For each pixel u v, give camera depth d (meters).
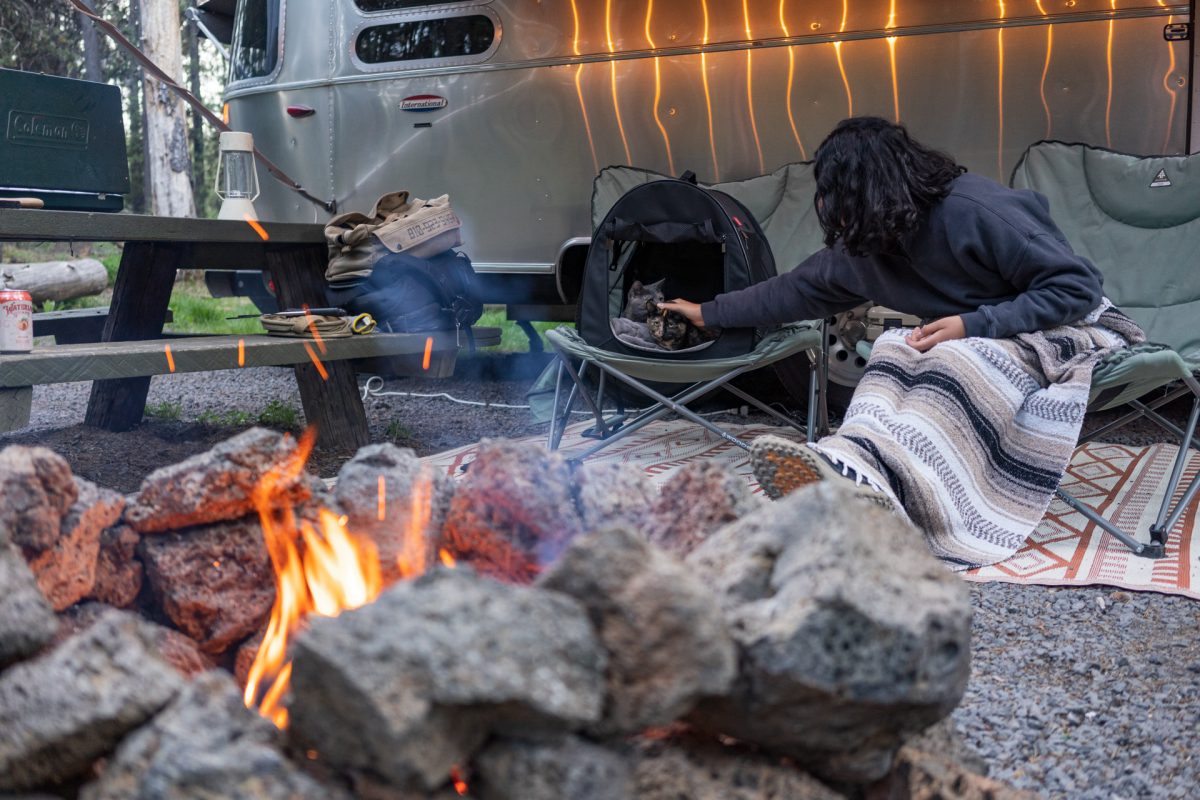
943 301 3.13
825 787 1.26
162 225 3.58
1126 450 4.22
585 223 5.00
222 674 1.17
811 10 4.52
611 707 1.13
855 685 1.15
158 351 3.16
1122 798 1.67
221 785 1.02
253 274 6.16
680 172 4.80
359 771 1.08
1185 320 3.69
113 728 1.11
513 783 1.07
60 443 4.29
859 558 1.23
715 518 1.51
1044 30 4.20
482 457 1.56
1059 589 2.67
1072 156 4.05
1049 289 2.95
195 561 1.53
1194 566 2.81
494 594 1.10
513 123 5.09
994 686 2.10
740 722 1.22
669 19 4.75
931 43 4.35
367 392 5.87
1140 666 2.20
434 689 1.02
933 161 3.06
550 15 4.97
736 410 5.16
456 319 4.40
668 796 1.18
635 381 3.62
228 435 4.55
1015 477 2.89
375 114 5.40
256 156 5.14
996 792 1.24
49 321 5.23
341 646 1.04
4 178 3.38
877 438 2.81
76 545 1.45
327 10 5.48
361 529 1.60
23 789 1.13
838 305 3.43
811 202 4.50
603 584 1.16
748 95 4.64
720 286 4.04
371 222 4.33
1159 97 4.08
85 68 17.39
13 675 1.14
